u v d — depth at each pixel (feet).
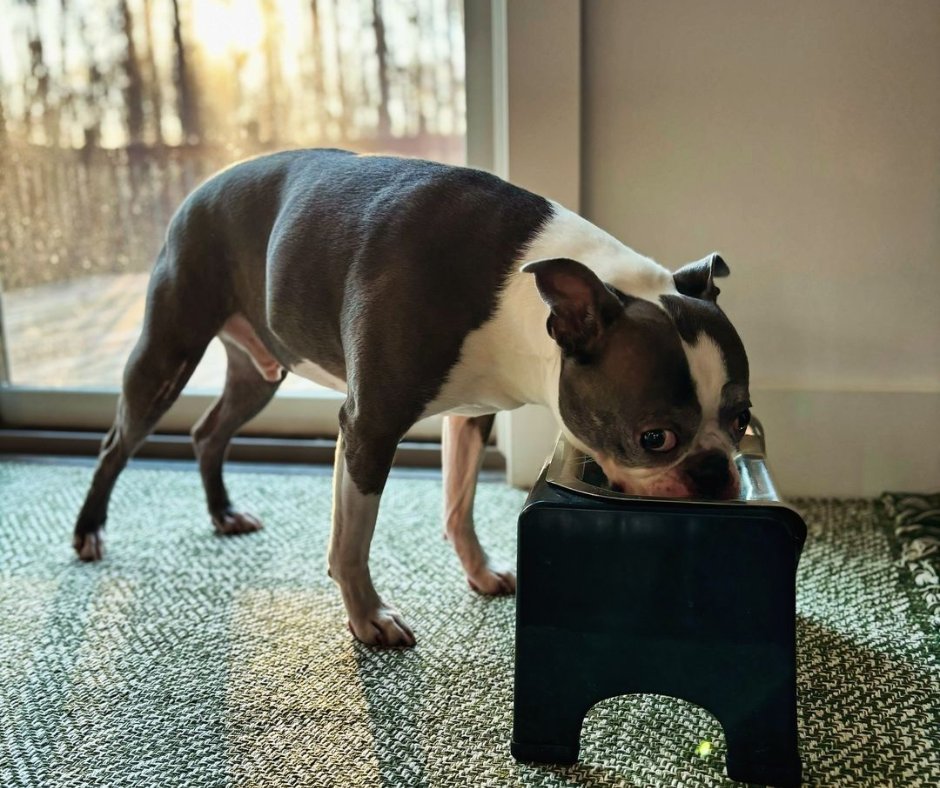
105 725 4.32
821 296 6.69
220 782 3.92
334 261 4.80
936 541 5.90
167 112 7.82
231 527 6.50
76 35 7.77
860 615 5.21
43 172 8.05
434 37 7.37
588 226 4.55
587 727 4.28
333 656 4.89
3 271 8.29
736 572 3.74
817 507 6.76
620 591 3.84
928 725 4.23
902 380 6.75
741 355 3.96
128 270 8.18
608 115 6.58
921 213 6.47
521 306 4.37
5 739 4.22
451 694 4.54
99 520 6.16
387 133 7.64
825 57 6.33
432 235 4.53
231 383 6.33
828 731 4.21
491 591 5.54
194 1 7.58
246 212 5.39
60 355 8.38
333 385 5.49
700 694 3.88
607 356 3.90
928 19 6.20
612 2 6.40
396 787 3.88
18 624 5.26
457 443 5.44
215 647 4.99
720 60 6.42
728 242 6.70
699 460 3.87
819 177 6.51
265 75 7.66
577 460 4.33
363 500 4.78
